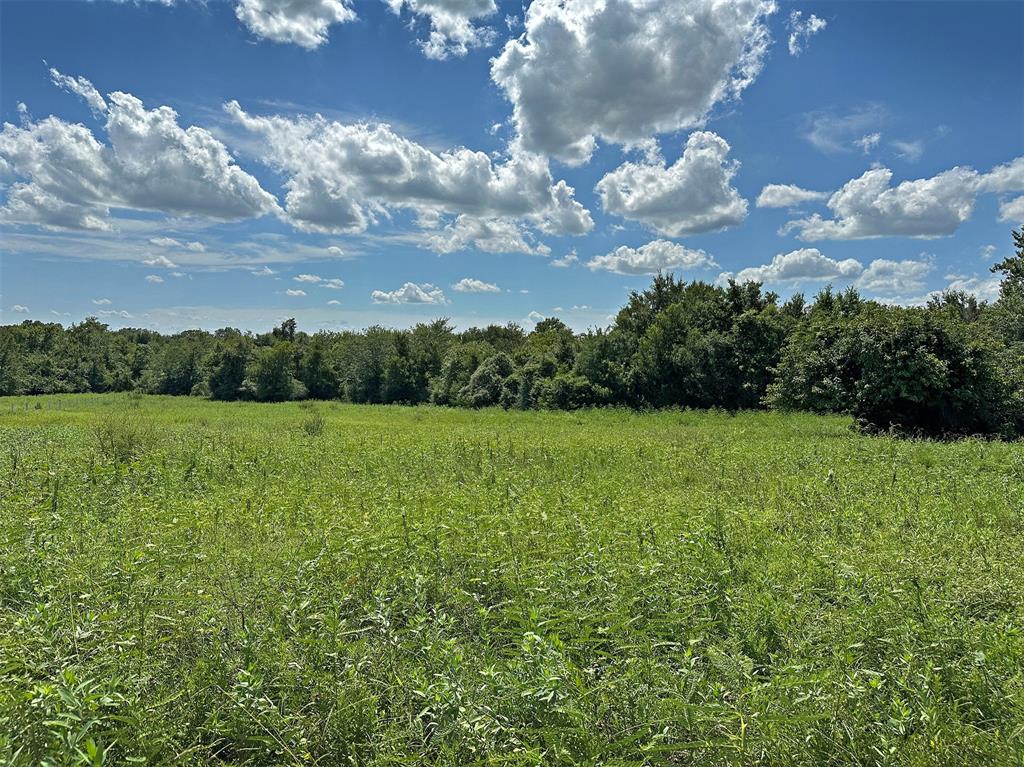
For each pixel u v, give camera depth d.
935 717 3.10
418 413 34.31
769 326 32.88
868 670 3.49
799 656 3.96
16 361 57.50
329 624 3.98
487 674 3.43
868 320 19.67
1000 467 11.20
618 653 4.11
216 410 36.50
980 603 4.84
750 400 32.59
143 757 2.86
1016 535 6.75
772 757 3.06
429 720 3.42
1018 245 28.27
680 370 33.62
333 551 5.59
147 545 5.52
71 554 5.62
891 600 4.48
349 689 3.49
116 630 3.97
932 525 6.95
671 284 42.19
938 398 18.50
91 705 2.88
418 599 4.61
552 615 4.29
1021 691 3.42
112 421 13.75
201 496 9.20
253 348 57.22
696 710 3.22
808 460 12.09
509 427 23.23
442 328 61.25
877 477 10.13
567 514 7.05
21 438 16.12
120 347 72.19
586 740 3.07
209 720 3.34
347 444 15.08
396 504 7.87
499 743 3.17
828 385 20.31
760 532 6.68
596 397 34.16
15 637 3.71
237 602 4.79
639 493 9.03
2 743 2.71
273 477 10.61
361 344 53.25
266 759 3.24
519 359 42.03
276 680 3.58
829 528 7.08
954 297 41.62
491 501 7.96
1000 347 19.31
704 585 4.94
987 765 2.95
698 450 13.71
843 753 3.07
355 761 3.12
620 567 5.27
